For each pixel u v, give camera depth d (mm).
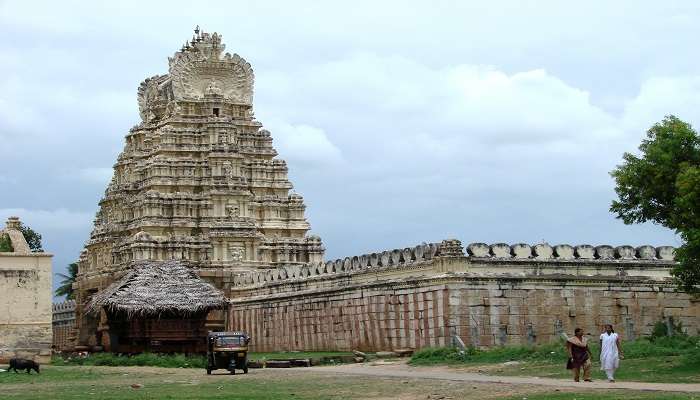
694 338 61750
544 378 48281
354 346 80938
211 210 111938
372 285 78812
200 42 119812
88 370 70375
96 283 114375
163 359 80812
